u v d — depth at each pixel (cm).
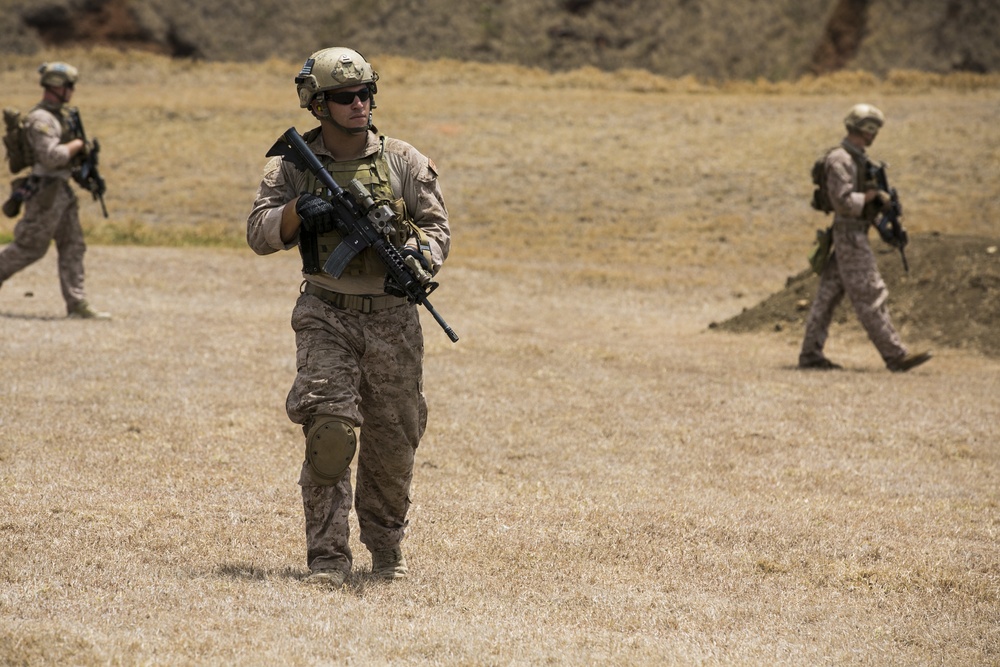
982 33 11662
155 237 5838
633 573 1306
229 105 9150
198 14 12206
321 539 1198
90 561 1236
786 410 2327
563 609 1159
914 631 1114
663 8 12262
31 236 3036
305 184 1197
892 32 11888
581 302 4541
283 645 977
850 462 1930
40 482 1565
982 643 1081
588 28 12050
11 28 11681
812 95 10419
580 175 7512
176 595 1112
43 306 3366
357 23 12225
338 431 1132
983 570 1366
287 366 2562
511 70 11188
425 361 2744
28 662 893
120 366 2441
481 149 7981
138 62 11250
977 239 3722
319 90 1166
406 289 1162
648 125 8619
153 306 3516
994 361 3098
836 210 2820
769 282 5372
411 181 1220
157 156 7706
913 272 3619
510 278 4997
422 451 1903
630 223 6662
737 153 7881
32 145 3008
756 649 1038
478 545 1391
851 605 1209
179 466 1700
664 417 2238
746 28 12081
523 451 1936
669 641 1052
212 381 2344
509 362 2784
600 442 2017
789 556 1401
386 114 8769
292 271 4575
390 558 1257
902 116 8675
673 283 5184
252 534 1397
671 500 1648
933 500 1705
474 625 1073
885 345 2853
